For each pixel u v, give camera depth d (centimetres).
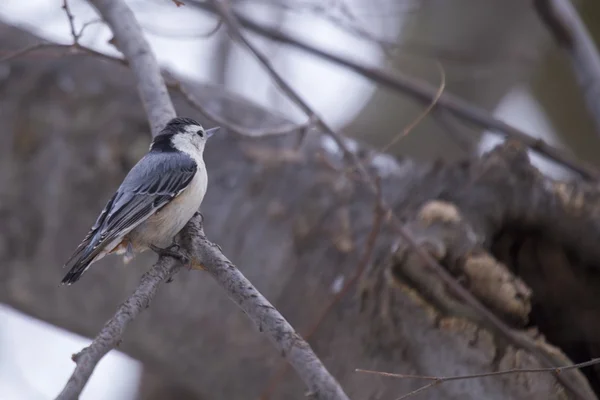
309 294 948
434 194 988
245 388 1015
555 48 1741
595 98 1222
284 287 967
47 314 1124
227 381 1028
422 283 852
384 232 934
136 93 1126
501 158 996
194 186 849
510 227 996
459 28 1683
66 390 550
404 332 845
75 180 1093
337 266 947
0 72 1153
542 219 983
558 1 1273
